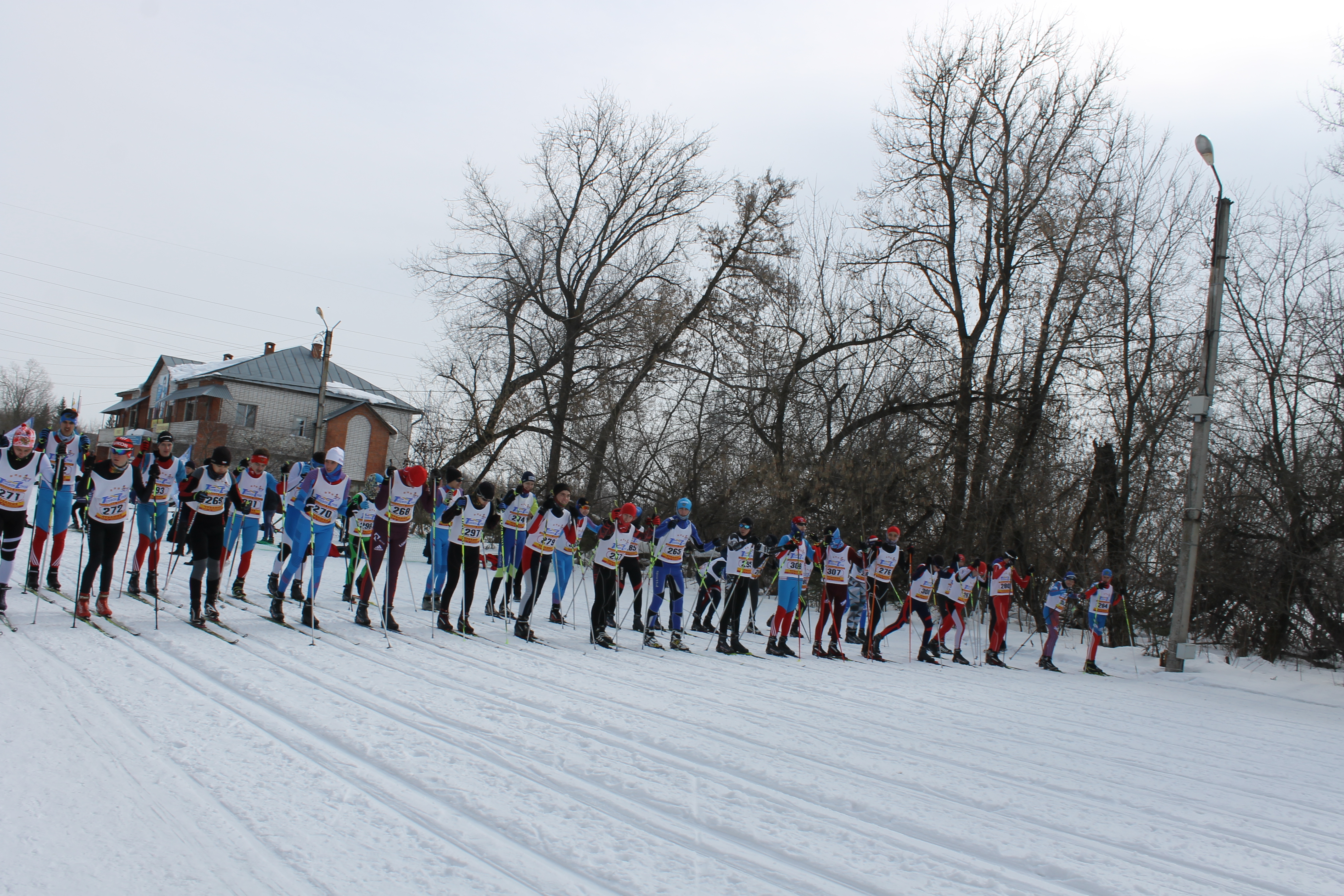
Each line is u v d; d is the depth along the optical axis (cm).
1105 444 1866
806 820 418
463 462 2658
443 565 1147
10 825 324
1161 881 381
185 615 868
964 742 652
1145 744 731
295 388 4481
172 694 542
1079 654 1603
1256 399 1656
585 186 2727
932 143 2297
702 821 401
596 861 340
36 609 800
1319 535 1471
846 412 2272
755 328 2441
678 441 2497
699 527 2308
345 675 654
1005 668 1348
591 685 721
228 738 458
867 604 1388
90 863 298
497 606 1359
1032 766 589
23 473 772
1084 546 1862
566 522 1052
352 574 1134
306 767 423
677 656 1005
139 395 5912
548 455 2838
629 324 2572
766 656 1146
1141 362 1945
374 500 977
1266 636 1537
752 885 331
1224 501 1616
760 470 2106
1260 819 508
